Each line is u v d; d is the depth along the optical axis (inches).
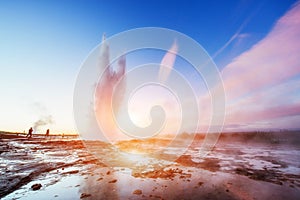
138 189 134.8
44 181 151.3
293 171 197.3
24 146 406.3
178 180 161.6
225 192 130.5
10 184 134.1
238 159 275.9
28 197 115.2
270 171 196.9
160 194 125.5
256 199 118.1
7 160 223.0
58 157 274.1
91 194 122.8
